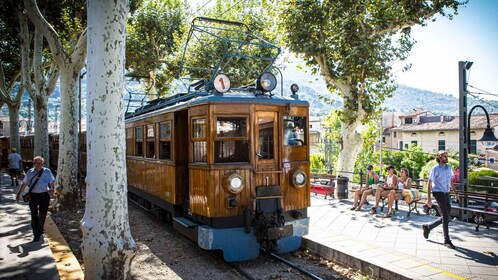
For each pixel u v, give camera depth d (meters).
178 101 8.66
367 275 6.23
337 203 12.26
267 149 7.32
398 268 5.94
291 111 7.56
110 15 5.54
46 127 16.97
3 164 32.44
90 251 5.41
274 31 20.48
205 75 21.14
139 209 12.71
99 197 5.45
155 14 22.81
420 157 35.28
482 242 7.48
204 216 7.13
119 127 5.64
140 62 22.72
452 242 7.50
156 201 10.04
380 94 16.58
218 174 6.88
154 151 9.98
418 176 34.16
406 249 7.07
